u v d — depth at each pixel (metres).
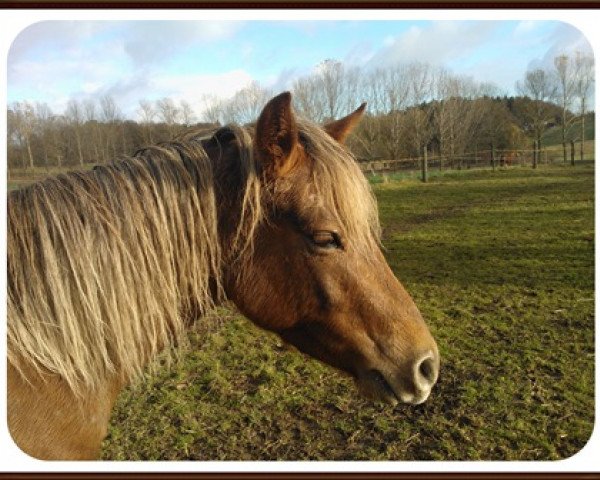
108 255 1.66
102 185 1.73
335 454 3.25
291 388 4.09
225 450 3.31
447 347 4.62
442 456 3.18
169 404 3.86
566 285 6.13
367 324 1.82
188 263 1.80
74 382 1.63
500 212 11.21
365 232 1.84
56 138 16.22
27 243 1.61
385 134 22.05
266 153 1.74
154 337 1.77
